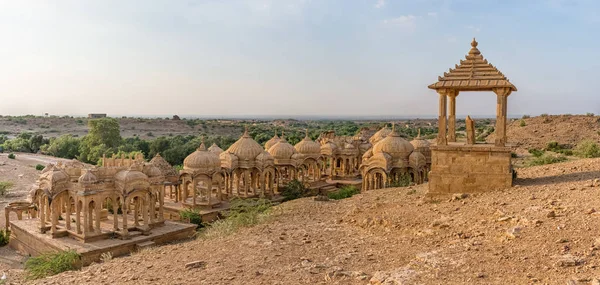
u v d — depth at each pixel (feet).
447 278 35.14
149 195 106.63
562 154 193.16
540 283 31.78
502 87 66.44
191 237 107.76
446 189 68.80
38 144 411.75
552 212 46.50
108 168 100.83
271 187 150.41
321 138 222.89
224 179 158.20
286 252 50.34
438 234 50.19
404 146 144.05
